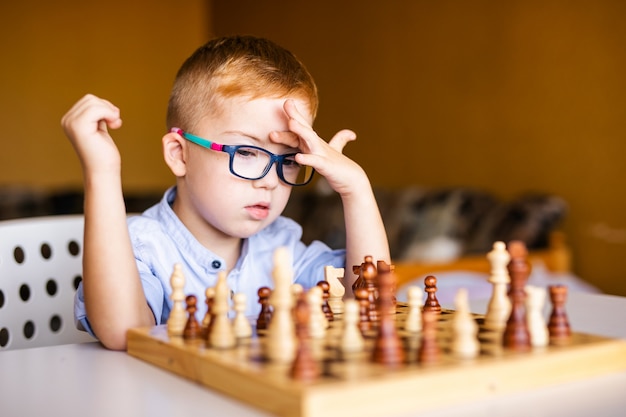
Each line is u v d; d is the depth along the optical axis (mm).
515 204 3811
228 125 1278
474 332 865
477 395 725
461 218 4000
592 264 3738
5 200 5531
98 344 1082
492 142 4262
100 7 6695
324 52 5535
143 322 1099
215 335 856
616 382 786
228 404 731
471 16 4359
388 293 764
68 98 6582
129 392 796
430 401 696
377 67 5059
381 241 1377
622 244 3592
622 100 3570
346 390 653
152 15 6898
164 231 1388
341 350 803
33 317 1546
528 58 4035
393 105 4945
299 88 1334
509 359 755
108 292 1052
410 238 4156
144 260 1329
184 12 7039
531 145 4035
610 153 3635
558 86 3879
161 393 786
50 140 6508
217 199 1303
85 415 722
